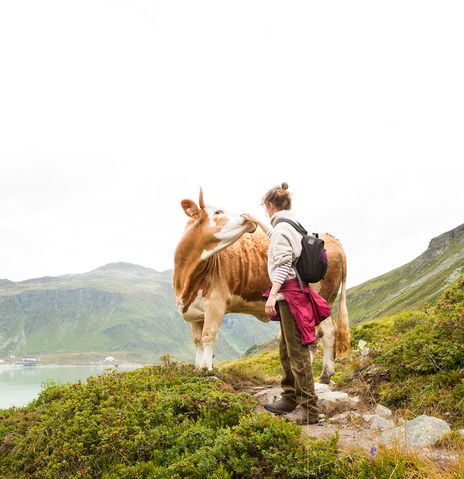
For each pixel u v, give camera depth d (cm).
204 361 739
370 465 379
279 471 395
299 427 447
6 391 11612
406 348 711
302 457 404
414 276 11850
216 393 584
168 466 468
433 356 652
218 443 456
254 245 781
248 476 414
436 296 7912
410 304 8719
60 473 536
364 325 1966
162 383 677
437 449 434
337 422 550
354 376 772
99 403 634
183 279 759
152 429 531
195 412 567
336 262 787
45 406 782
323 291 781
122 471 481
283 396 557
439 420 476
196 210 739
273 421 454
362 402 647
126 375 762
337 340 807
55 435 601
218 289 740
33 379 19150
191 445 491
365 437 470
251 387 736
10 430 704
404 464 369
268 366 1814
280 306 515
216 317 740
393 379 682
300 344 510
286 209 538
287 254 495
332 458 394
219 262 745
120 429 538
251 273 758
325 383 791
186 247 746
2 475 594
